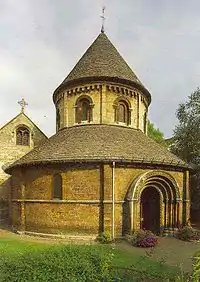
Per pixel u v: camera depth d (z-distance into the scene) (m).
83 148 21.95
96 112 26.02
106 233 20.14
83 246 9.84
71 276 8.20
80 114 26.62
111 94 26.36
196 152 31.97
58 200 21.70
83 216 21.03
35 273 8.12
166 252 17.44
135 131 26.78
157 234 22.84
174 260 15.47
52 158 21.70
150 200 24.03
